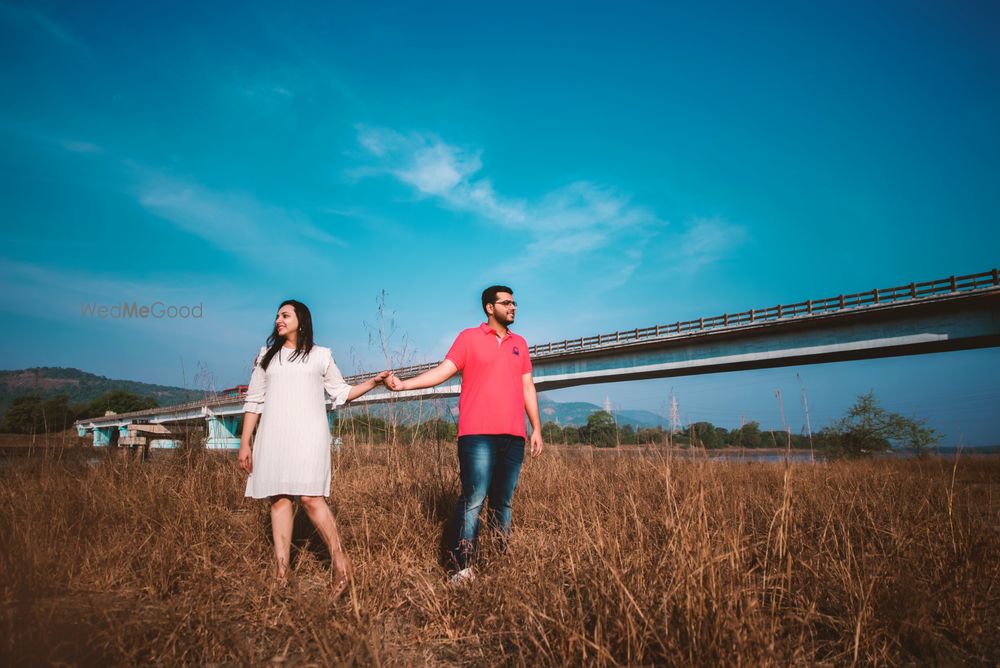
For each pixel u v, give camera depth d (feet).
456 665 7.25
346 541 12.34
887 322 98.89
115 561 10.27
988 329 87.92
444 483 15.69
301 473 10.10
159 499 14.56
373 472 19.21
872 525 12.42
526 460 22.18
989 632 8.20
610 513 11.52
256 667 6.56
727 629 6.53
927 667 7.36
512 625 7.58
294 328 11.12
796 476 17.80
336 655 6.75
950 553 10.67
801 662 6.75
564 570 8.91
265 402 10.78
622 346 133.59
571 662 6.61
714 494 12.28
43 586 7.97
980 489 20.71
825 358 110.32
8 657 6.09
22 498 13.88
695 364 123.95
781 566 9.20
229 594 9.12
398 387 11.51
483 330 11.70
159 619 7.55
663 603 6.97
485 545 10.40
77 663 6.33
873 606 8.30
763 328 112.57
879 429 57.72
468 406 11.28
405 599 9.36
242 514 14.88
